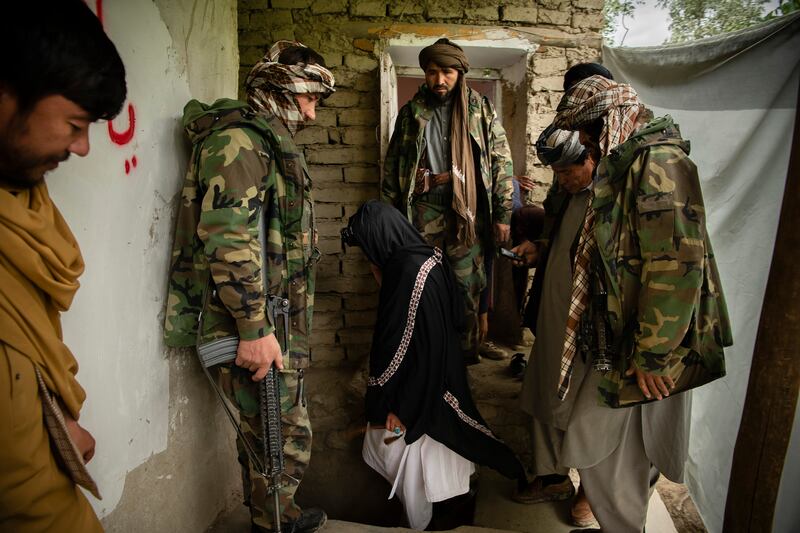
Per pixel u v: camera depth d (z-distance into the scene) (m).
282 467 1.60
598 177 1.76
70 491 0.91
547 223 2.37
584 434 1.97
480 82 3.64
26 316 0.81
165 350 1.66
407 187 2.86
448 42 2.70
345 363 3.38
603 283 1.77
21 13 0.74
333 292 3.32
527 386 2.41
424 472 2.23
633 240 1.68
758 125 2.04
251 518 1.89
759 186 2.07
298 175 1.64
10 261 0.81
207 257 1.43
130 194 1.45
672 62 2.43
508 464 2.28
